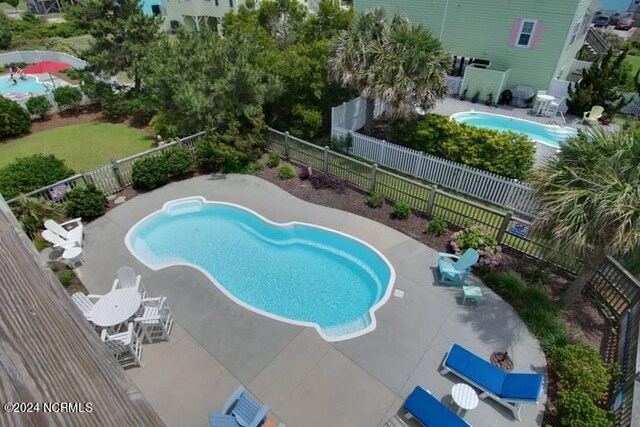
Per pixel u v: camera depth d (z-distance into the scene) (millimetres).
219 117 15297
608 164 7367
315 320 9352
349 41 14797
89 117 21609
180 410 6895
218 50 15227
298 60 16828
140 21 21125
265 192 14000
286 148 16016
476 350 8094
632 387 6461
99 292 9500
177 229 12484
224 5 35719
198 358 7820
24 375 1106
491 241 10492
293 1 22266
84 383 1239
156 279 9891
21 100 21422
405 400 7062
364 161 16297
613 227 7051
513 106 22469
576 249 7418
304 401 7039
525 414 6879
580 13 20672
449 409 6398
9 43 36062
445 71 14586
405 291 9555
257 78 15406
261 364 7719
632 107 21516
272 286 10383
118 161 13453
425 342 8227
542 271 9961
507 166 13625
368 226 12094
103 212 12570
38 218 11273
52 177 12648
